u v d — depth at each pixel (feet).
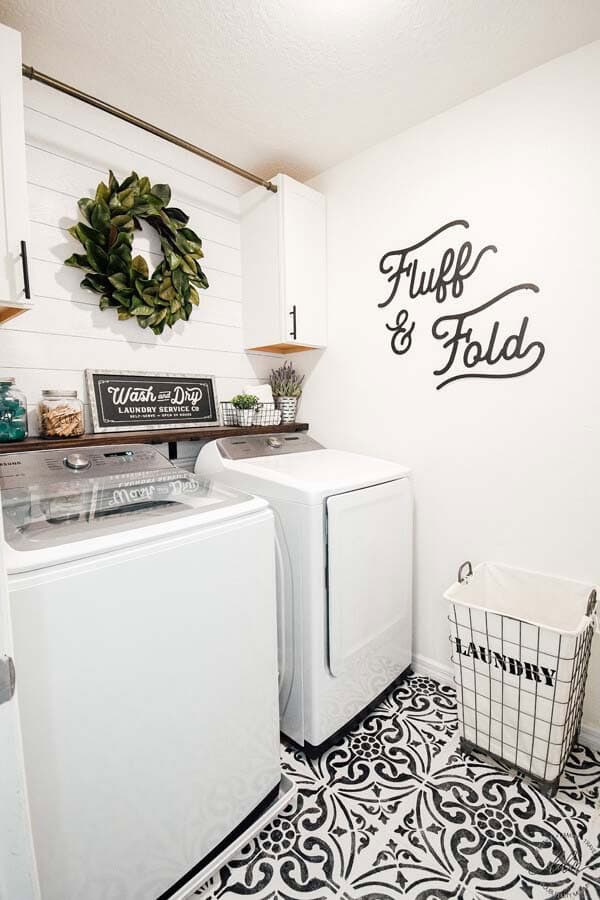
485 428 5.96
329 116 6.07
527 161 5.33
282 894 3.73
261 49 4.83
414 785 4.78
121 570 3.15
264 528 4.21
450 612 5.19
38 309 5.44
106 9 4.28
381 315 6.97
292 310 7.06
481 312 5.86
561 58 4.99
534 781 4.77
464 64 5.10
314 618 4.99
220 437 6.73
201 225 7.07
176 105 5.82
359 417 7.40
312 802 4.59
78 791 3.00
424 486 6.66
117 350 6.19
